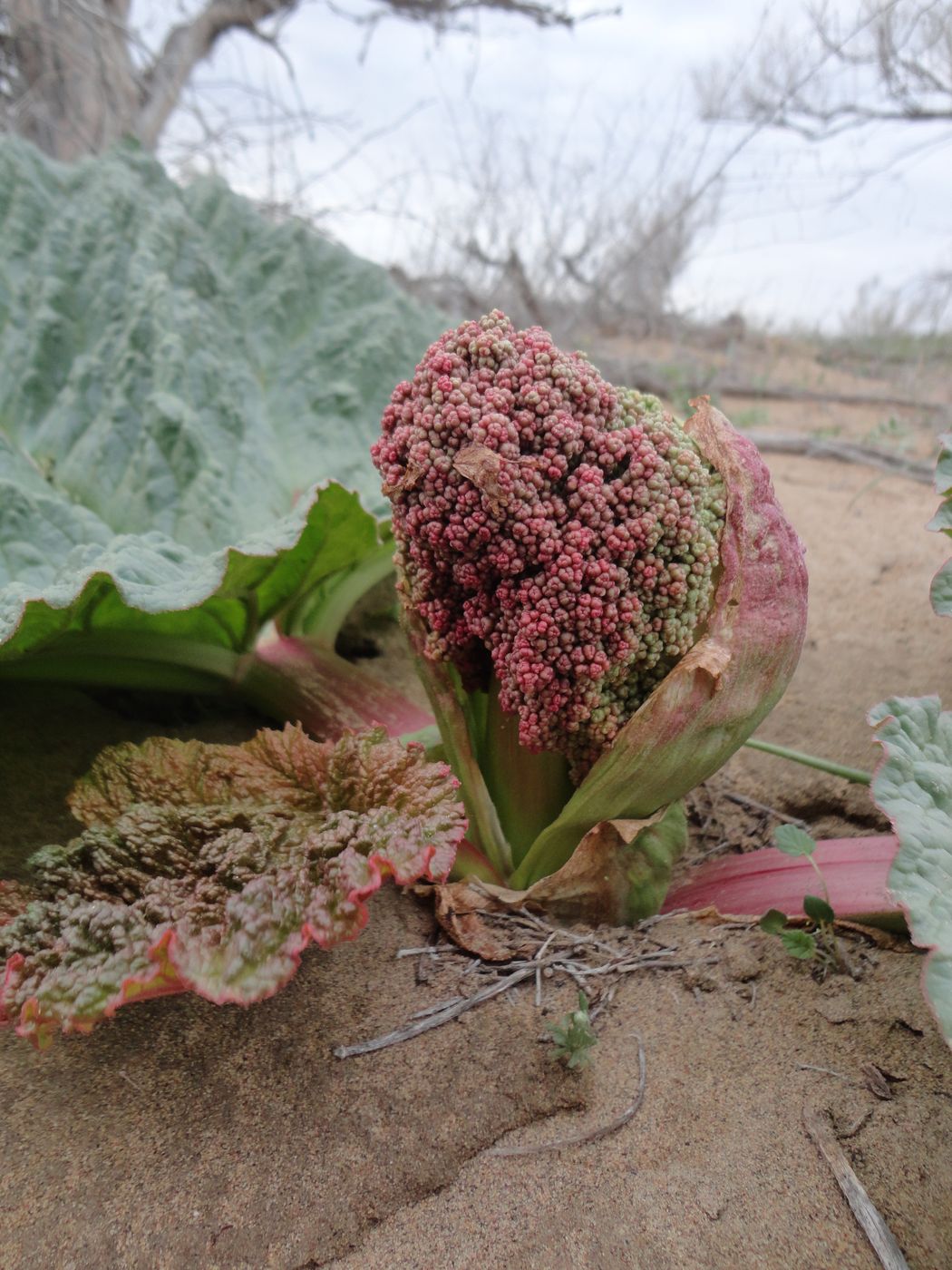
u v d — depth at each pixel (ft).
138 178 2.00
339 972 0.98
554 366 0.93
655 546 0.93
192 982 0.78
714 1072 0.89
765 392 3.82
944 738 0.91
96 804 0.96
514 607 0.95
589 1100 0.86
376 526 1.29
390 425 0.99
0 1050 0.88
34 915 0.85
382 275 2.12
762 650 0.95
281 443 1.84
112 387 1.71
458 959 1.00
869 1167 0.80
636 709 1.00
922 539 2.15
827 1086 0.87
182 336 1.74
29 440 1.70
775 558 0.96
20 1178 0.77
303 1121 0.83
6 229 1.85
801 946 0.97
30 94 3.40
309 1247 0.75
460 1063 0.88
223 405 1.73
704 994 0.97
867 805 1.30
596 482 0.91
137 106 3.67
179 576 1.24
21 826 1.10
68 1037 0.89
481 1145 0.83
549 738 1.00
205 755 0.99
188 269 1.90
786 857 1.11
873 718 0.91
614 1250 0.75
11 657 1.10
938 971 0.73
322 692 1.35
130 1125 0.82
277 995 0.95
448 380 0.92
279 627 1.41
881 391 3.84
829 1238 0.75
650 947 1.02
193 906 0.83
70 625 1.09
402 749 0.95
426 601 1.03
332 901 0.83
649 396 1.02
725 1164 0.81
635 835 0.98
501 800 1.09
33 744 1.24
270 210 3.48
